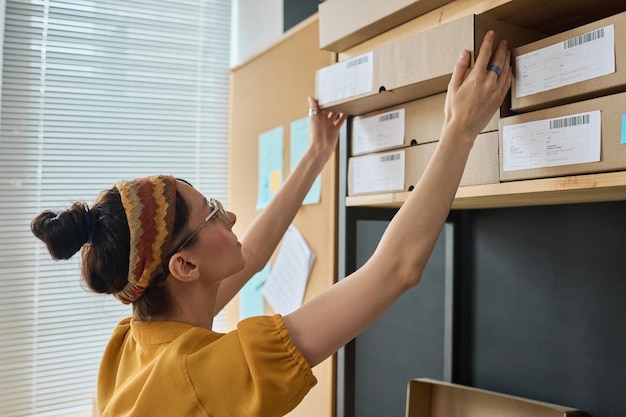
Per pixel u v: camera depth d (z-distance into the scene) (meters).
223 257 0.96
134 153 2.56
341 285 0.89
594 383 1.18
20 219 2.33
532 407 1.21
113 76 2.53
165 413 0.83
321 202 1.74
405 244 0.89
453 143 0.92
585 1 0.92
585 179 0.84
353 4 1.19
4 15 2.33
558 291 1.25
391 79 1.10
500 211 1.39
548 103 0.91
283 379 0.82
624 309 1.13
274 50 2.06
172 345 0.87
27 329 2.33
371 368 1.75
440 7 1.05
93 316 2.44
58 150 2.41
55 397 2.37
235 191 2.40
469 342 1.46
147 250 0.88
